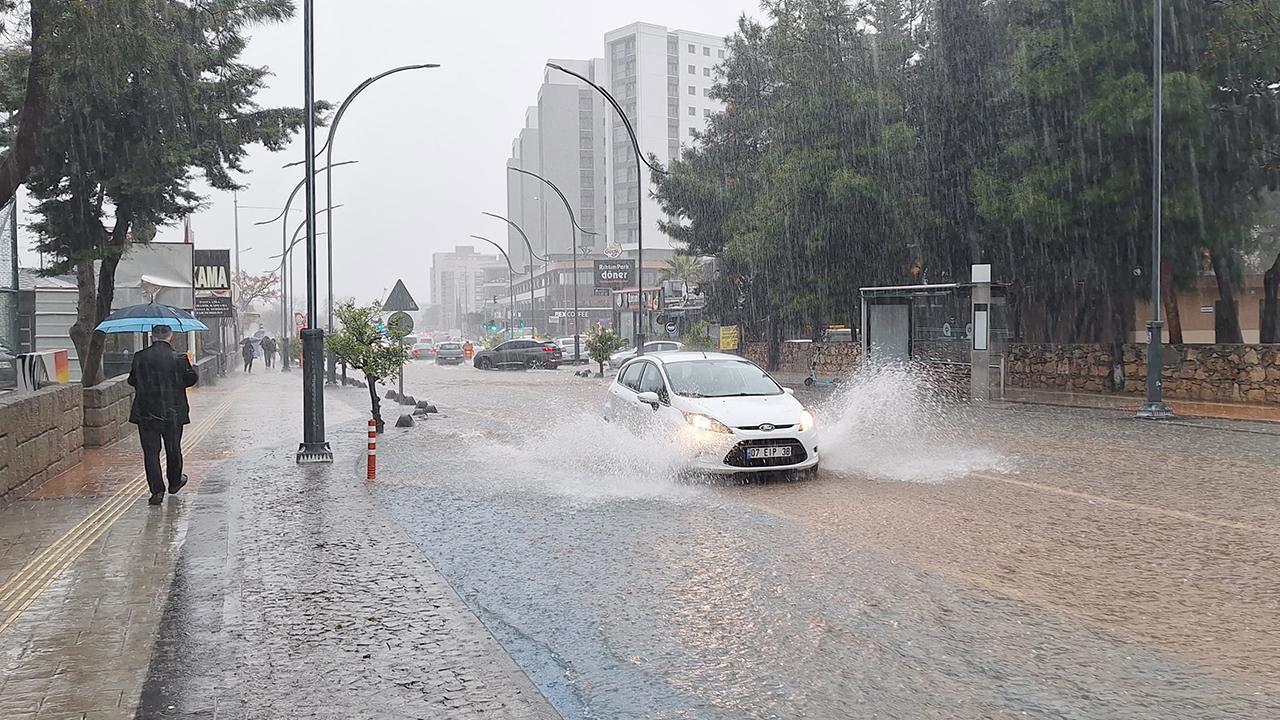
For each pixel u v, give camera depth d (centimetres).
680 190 4362
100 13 1237
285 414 2219
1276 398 2073
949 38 2867
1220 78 2152
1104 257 2533
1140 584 672
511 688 487
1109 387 2517
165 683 493
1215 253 2467
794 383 3303
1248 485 1072
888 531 852
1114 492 1038
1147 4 2184
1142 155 2234
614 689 495
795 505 985
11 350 1661
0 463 984
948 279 3070
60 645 546
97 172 1781
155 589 668
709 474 1128
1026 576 696
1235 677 495
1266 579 680
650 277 11200
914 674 506
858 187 2928
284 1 1677
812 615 611
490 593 681
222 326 4941
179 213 1969
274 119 2002
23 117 1290
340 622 602
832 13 3091
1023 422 1841
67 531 868
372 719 447
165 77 1639
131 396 1802
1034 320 3155
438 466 1346
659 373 1273
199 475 1230
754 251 3375
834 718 452
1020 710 457
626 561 763
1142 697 470
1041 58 2397
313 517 952
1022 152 2452
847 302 3291
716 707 469
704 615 617
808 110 3081
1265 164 2217
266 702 469
